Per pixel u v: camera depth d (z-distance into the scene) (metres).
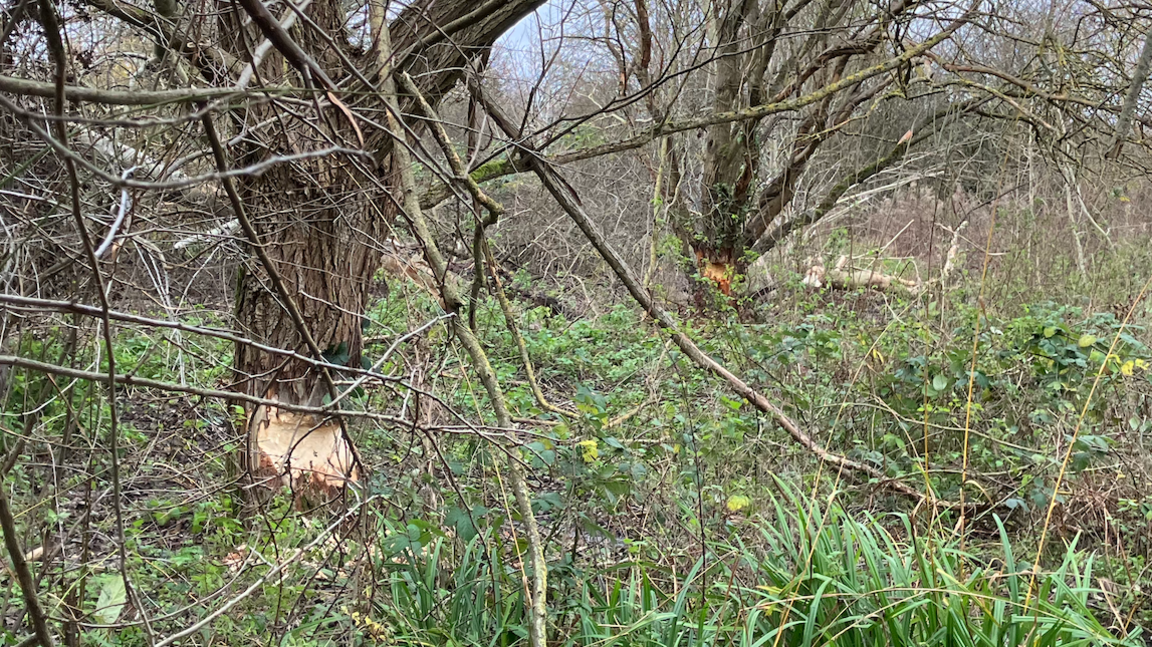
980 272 8.55
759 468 4.29
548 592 3.44
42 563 2.82
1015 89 6.62
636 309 9.67
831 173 12.85
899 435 5.12
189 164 3.74
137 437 3.97
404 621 3.34
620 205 13.46
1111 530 4.38
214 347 4.79
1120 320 6.55
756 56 9.84
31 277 2.72
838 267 9.22
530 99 4.19
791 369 5.68
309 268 4.33
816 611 2.94
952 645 2.98
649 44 5.67
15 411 3.25
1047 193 9.33
